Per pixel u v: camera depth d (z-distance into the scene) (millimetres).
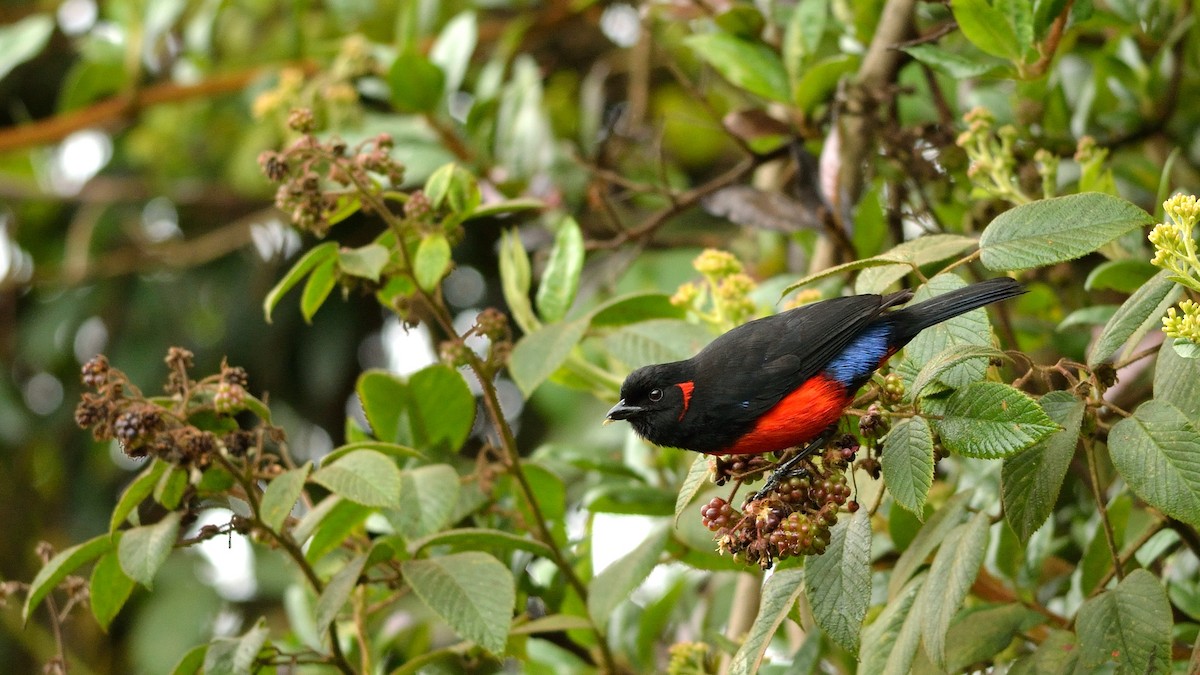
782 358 7324
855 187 10461
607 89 16844
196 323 16875
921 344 6559
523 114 13305
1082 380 6258
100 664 15984
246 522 7605
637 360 8383
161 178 17312
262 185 16203
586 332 8586
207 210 17531
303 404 16844
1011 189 8844
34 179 17531
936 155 10273
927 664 7531
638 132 14070
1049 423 5672
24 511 16969
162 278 17047
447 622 7293
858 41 11539
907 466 5816
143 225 17578
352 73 12867
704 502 9141
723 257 8781
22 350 17328
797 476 6570
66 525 17062
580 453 9930
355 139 12328
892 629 7168
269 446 15906
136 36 15195
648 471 10375
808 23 10602
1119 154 11289
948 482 10141
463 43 12750
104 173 17766
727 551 6184
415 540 8172
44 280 16766
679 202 11172
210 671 7570
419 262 8328
